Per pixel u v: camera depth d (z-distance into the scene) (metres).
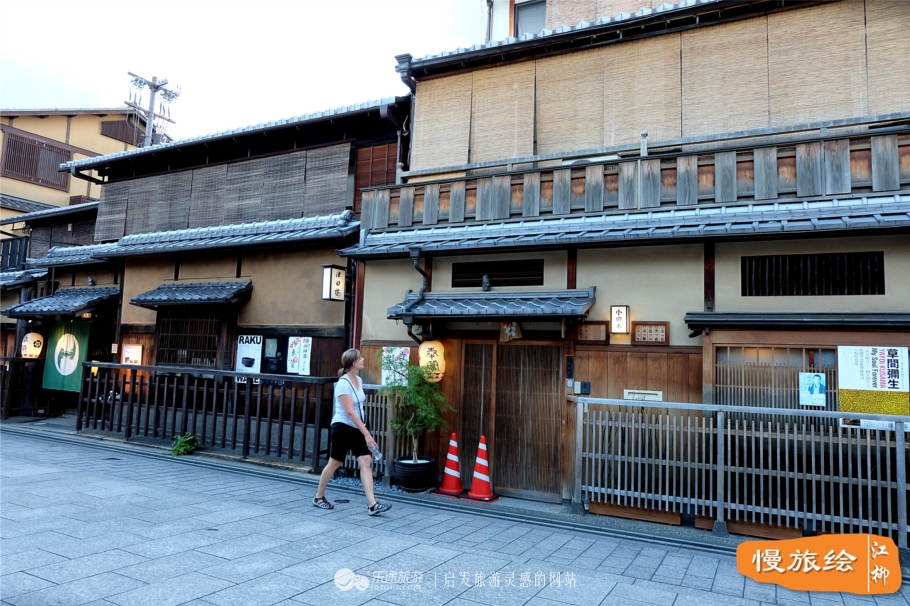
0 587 4.54
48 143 24.06
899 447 6.02
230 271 12.88
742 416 7.16
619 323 8.16
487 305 8.58
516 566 5.61
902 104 7.54
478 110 10.34
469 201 9.73
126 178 15.45
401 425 9.00
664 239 7.79
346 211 11.52
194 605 4.36
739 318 7.20
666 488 7.09
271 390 10.57
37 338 15.77
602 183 8.68
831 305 7.11
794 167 7.54
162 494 7.91
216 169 13.85
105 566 5.12
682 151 8.45
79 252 15.70
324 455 10.53
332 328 11.20
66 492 7.72
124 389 13.13
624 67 9.30
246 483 8.95
